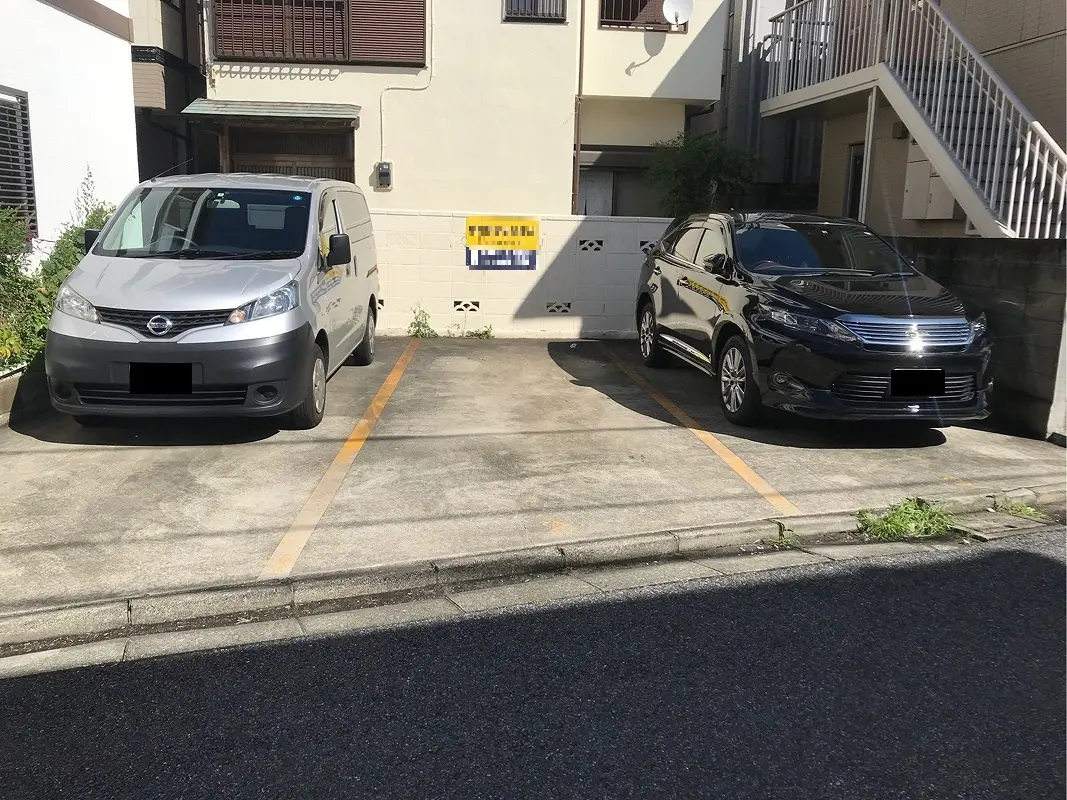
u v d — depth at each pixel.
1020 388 7.29
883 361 6.21
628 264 11.38
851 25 12.18
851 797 2.75
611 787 2.79
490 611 4.09
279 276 6.33
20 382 6.96
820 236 7.88
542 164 13.52
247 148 13.45
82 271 6.41
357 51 12.99
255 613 4.11
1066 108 10.70
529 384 8.66
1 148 7.83
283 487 5.56
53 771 2.87
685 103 15.23
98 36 9.55
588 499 5.47
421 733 3.08
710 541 4.95
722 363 7.41
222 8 12.77
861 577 4.50
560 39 13.27
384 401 7.78
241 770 2.88
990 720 3.19
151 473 5.76
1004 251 7.43
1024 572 4.58
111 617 3.94
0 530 4.81
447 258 11.14
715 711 3.23
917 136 10.30
